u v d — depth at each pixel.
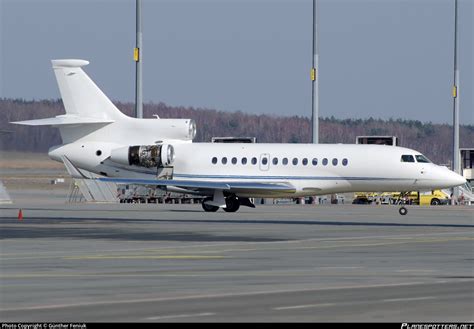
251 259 75.88
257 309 48.19
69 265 70.69
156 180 155.25
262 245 90.25
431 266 70.44
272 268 68.69
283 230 112.06
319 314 46.53
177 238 98.81
